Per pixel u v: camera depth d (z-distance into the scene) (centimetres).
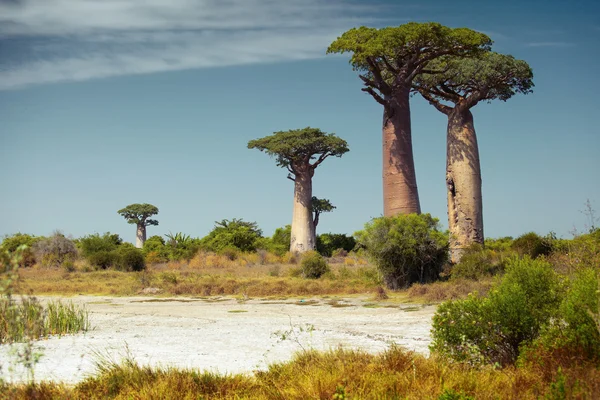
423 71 3097
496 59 3122
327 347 1086
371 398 621
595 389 572
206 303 2236
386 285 2523
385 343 1131
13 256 521
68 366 941
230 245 5784
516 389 620
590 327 693
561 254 1565
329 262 5156
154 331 1416
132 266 4425
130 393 693
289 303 2153
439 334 798
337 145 6138
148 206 10650
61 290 2831
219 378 751
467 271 2333
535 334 784
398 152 3022
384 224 2530
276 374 761
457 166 3253
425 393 618
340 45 2928
